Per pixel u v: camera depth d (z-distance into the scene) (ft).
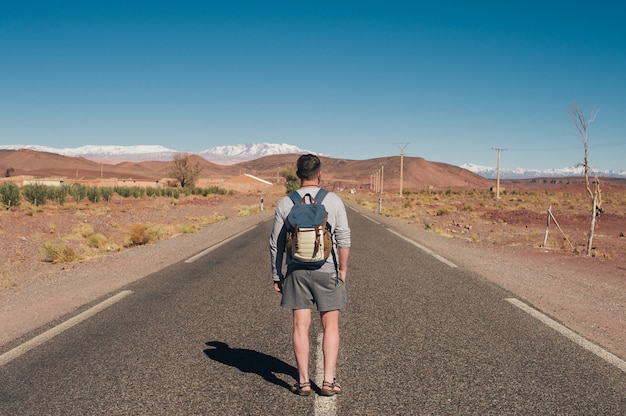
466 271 32.91
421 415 11.90
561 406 12.41
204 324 19.88
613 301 24.93
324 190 12.58
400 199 235.40
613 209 133.59
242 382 13.92
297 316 12.71
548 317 21.01
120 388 13.46
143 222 90.99
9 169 645.10
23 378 14.15
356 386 13.65
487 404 12.51
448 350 16.69
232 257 39.70
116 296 24.97
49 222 82.17
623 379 14.20
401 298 24.62
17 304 24.00
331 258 12.32
